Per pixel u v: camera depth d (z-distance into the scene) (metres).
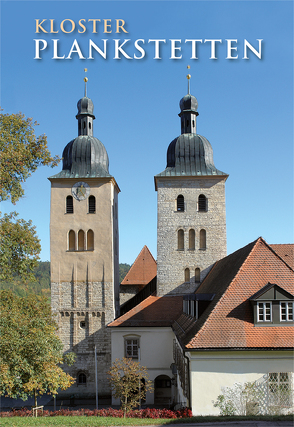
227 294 27.50
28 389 30.00
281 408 24.67
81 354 50.84
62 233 52.69
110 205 52.81
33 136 30.19
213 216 51.25
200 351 24.94
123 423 23.89
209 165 52.44
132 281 67.00
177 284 50.41
